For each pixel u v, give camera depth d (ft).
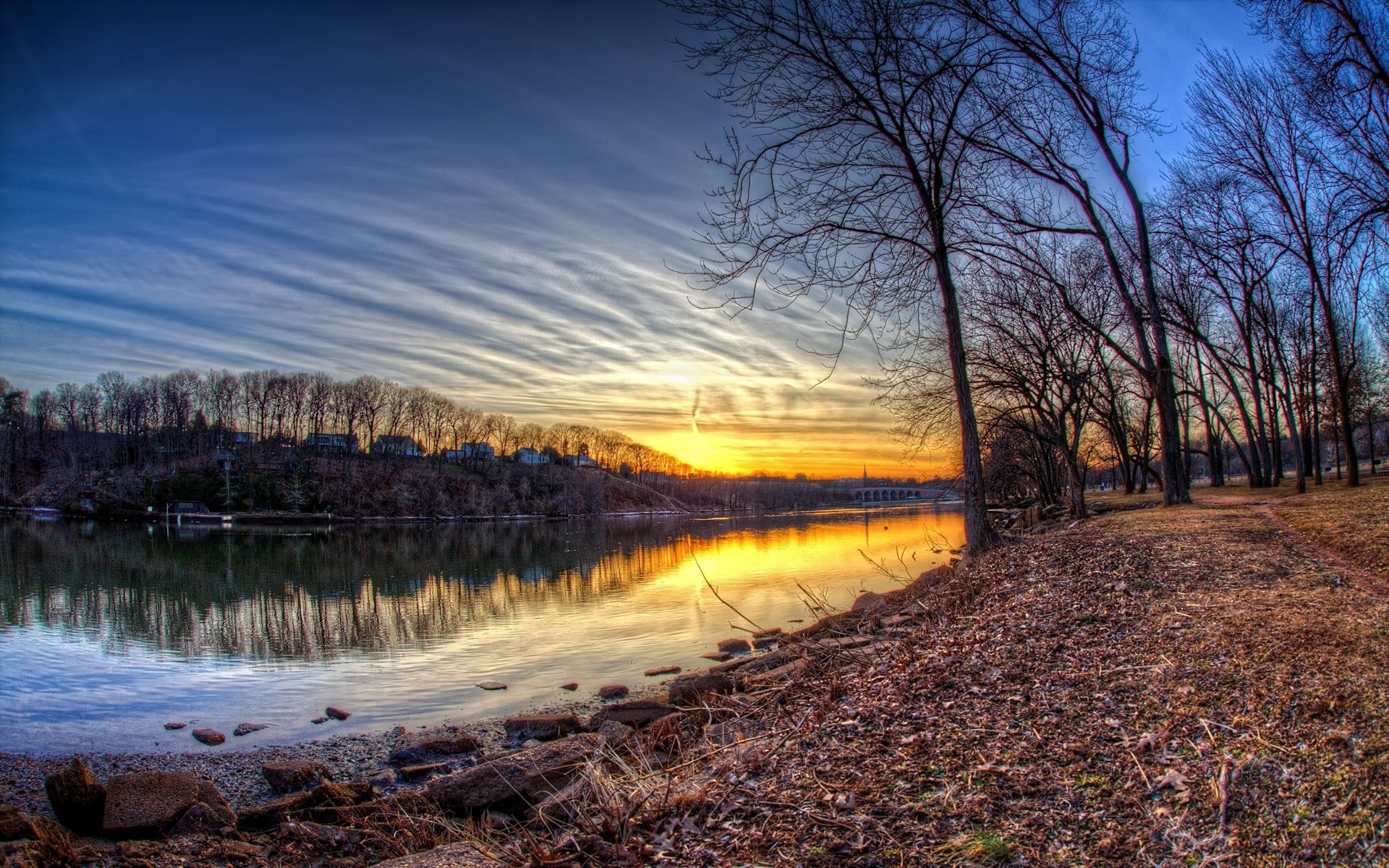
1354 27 56.80
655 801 17.33
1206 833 12.55
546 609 90.02
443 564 154.92
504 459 503.20
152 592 114.32
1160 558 36.06
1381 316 130.21
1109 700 18.49
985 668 22.81
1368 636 19.63
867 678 25.41
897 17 49.60
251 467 391.04
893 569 103.04
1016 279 90.33
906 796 15.42
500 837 21.94
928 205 53.21
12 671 62.34
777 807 15.88
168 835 25.80
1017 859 12.60
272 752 39.99
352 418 457.27
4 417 402.93
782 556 143.33
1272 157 90.89
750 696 29.14
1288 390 114.21
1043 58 66.03
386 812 26.68
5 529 258.98
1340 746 14.11
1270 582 28.99
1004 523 133.39
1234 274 115.03
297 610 95.71
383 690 53.62
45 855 22.77
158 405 435.12
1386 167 66.64
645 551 178.29
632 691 49.06
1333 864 11.18
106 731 45.24
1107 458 160.35
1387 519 42.68
